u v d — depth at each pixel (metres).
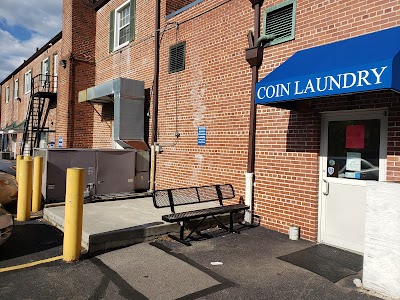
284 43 6.23
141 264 4.52
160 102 9.62
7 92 28.30
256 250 5.16
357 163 5.25
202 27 8.17
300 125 5.91
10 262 4.55
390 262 3.64
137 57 10.89
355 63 4.18
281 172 6.20
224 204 7.36
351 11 5.29
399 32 4.50
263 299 3.62
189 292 3.74
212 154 7.77
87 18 13.48
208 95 7.93
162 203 6.14
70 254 4.57
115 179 8.84
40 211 7.53
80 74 13.22
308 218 5.75
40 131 16.00
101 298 3.59
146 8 10.48
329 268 4.48
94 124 13.34
